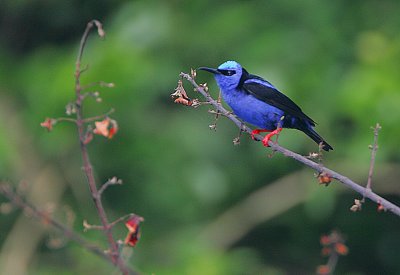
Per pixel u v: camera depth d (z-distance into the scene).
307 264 16.83
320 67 14.38
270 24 14.76
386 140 13.62
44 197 14.78
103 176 15.14
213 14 14.96
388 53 13.98
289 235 16.92
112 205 15.12
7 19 16.89
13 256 14.59
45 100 14.38
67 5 16.69
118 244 6.79
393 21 15.20
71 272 14.12
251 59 14.23
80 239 7.72
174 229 14.86
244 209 15.23
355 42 14.80
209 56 14.62
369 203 16.78
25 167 14.91
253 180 15.27
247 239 16.92
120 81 13.95
